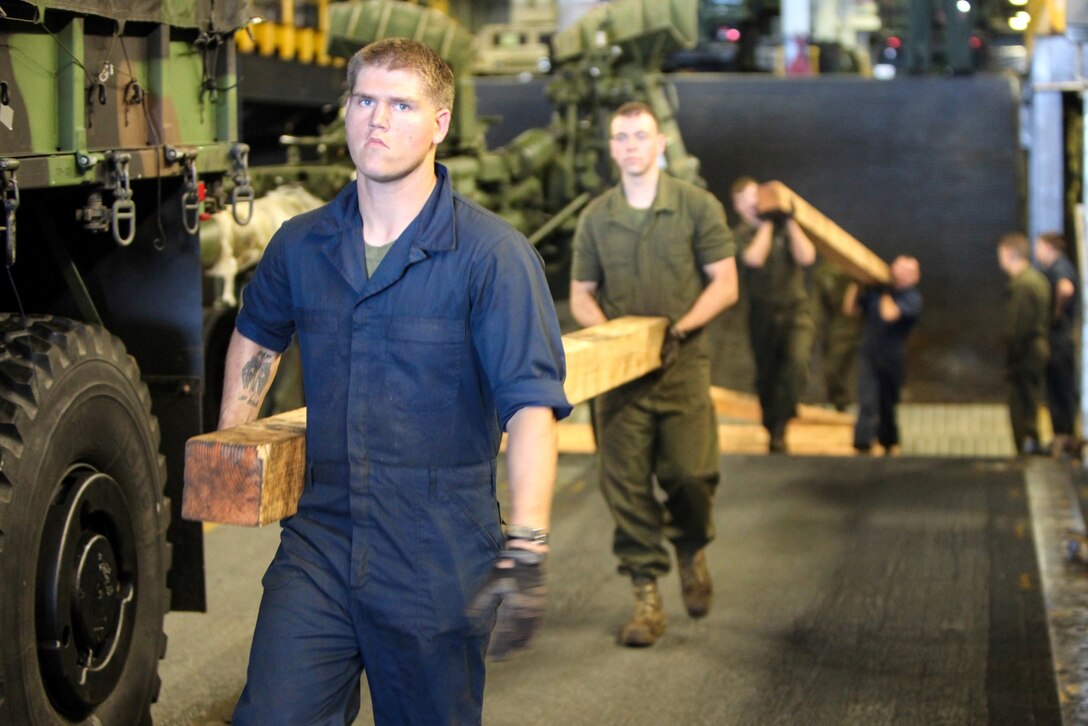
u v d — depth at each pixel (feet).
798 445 41.50
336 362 10.49
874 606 21.13
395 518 10.36
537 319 10.32
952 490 29.27
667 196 19.07
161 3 13.70
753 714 16.65
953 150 51.88
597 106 38.99
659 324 18.65
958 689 17.47
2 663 11.09
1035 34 47.62
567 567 23.36
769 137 53.06
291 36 42.06
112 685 12.86
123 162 12.78
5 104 11.28
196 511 10.63
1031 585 22.09
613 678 17.95
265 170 31.96
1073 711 16.63
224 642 19.12
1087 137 32.76
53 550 11.82
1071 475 30.96
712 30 62.49
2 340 12.03
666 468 19.21
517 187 38.24
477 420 10.51
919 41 55.77
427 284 10.27
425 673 10.46
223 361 27.50
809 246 36.37
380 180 10.21
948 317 51.93
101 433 12.78
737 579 22.70
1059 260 38.68
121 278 14.71
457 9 61.72
